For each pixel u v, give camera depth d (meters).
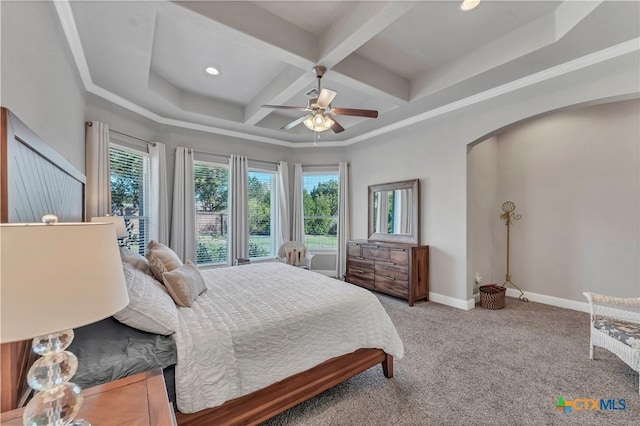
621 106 3.43
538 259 4.10
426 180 4.27
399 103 3.63
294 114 4.77
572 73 2.71
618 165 3.44
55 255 0.66
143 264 2.13
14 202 1.08
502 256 4.47
